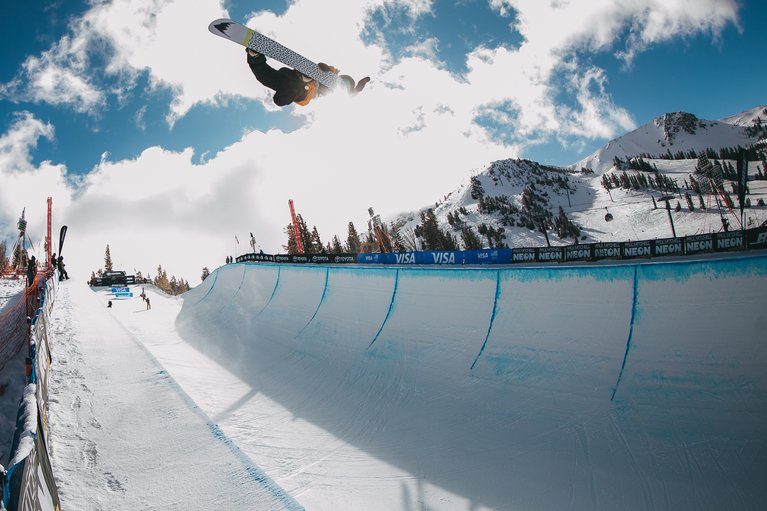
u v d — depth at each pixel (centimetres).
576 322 1238
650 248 1669
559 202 18438
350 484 830
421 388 1252
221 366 1600
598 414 986
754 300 1021
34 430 467
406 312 1623
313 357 1605
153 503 676
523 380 1166
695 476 775
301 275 2284
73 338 1481
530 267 1411
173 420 924
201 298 2944
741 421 862
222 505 671
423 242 7594
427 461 905
